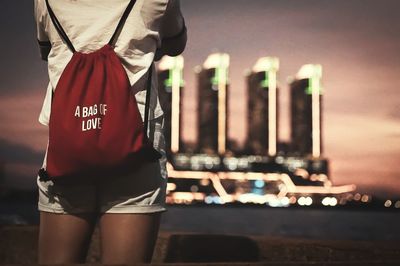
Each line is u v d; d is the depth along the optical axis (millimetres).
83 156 1331
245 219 72375
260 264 1141
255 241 2475
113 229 1389
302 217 85938
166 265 1130
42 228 1451
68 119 1346
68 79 1375
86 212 1406
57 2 1460
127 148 1329
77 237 1420
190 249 2521
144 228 1394
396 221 70188
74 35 1434
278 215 96688
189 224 46500
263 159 138250
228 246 2500
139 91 1413
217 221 65000
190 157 133875
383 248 2334
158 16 1453
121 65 1384
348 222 66875
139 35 1423
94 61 1388
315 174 138875
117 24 1417
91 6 1441
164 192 1442
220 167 136375
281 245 2428
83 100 1355
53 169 1360
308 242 2389
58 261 1415
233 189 136125
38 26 1539
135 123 1350
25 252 2746
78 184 1376
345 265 1169
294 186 136375
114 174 1354
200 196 131750
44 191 1438
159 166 1423
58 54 1458
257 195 138750
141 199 1388
